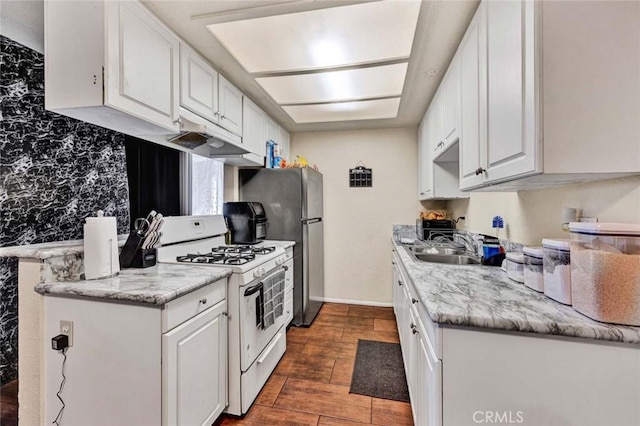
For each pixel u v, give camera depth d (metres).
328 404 1.74
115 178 2.42
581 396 0.85
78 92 1.21
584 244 0.93
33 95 1.95
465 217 2.67
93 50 1.20
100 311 1.24
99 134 2.31
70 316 1.27
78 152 2.19
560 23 0.88
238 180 2.97
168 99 1.54
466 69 1.53
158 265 1.71
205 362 1.43
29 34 1.73
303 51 1.82
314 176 3.17
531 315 0.91
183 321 1.28
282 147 3.41
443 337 0.95
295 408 1.71
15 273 1.90
